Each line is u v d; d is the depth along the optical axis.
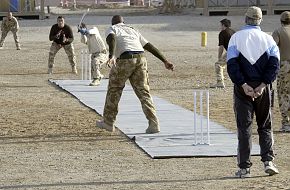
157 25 100.38
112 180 20.25
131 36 26.89
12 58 66.06
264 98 20.09
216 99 39.34
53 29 53.50
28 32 93.94
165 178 20.42
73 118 32.44
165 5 127.94
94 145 25.84
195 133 25.34
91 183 19.91
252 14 20.05
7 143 26.47
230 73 19.64
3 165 22.50
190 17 114.00
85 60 49.91
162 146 25.06
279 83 28.55
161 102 37.62
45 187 19.52
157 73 53.81
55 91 43.50
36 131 28.98
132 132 27.98
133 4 164.88
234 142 25.73
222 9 118.38
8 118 32.56
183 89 44.47
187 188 19.11
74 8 149.62
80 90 43.06
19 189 19.30
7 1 115.56
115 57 26.91
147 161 22.91
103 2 162.75
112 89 27.50
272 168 20.36
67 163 22.72
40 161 23.08
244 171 20.31
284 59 28.27
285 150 24.73
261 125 20.48
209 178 20.34
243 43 19.80
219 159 23.09
